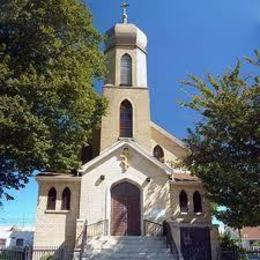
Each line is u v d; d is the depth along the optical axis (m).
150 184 31.22
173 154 36.22
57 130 25.41
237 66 22.00
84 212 29.95
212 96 21.97
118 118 36.19
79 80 25.31
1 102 21.88
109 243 26.89
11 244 51.97
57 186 30.86
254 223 19.91
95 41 28.89
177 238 29.34
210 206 30.05
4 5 24.56
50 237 29.36
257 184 19.75
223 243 30.41
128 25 40.69
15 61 24.88
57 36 26.66
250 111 20.55
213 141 21.88
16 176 26.00
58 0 25.30
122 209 30.89
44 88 23.25
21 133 22.61
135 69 38.75
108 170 31.38
